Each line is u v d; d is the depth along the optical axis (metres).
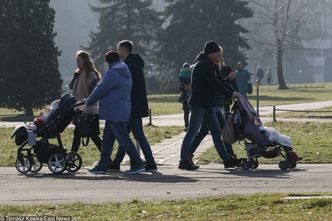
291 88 171.75
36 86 88.75
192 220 20.92
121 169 35.88
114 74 33.59
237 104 34.78
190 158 35.31
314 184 28.73
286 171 33.44
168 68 175.50
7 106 89.25
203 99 34.88
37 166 35.44
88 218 21.62
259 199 23.80
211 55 35.19
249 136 34.41
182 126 63.59
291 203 23.03
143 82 35.06
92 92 33.81
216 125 35.34
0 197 26.61
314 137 51.12
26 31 88.81
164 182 30.28
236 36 165.12
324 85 189.88
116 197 26.17
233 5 165.50
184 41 167.75
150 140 51.31
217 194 26.22
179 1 168.12
